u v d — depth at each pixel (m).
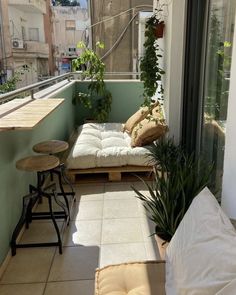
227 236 1.11
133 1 8.39
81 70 5.61
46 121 3.43
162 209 1.98
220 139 2.26
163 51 3.92
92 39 8.62
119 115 5.75
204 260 1.09
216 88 2.39
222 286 0.97
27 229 2.57
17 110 2.27
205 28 2.64
